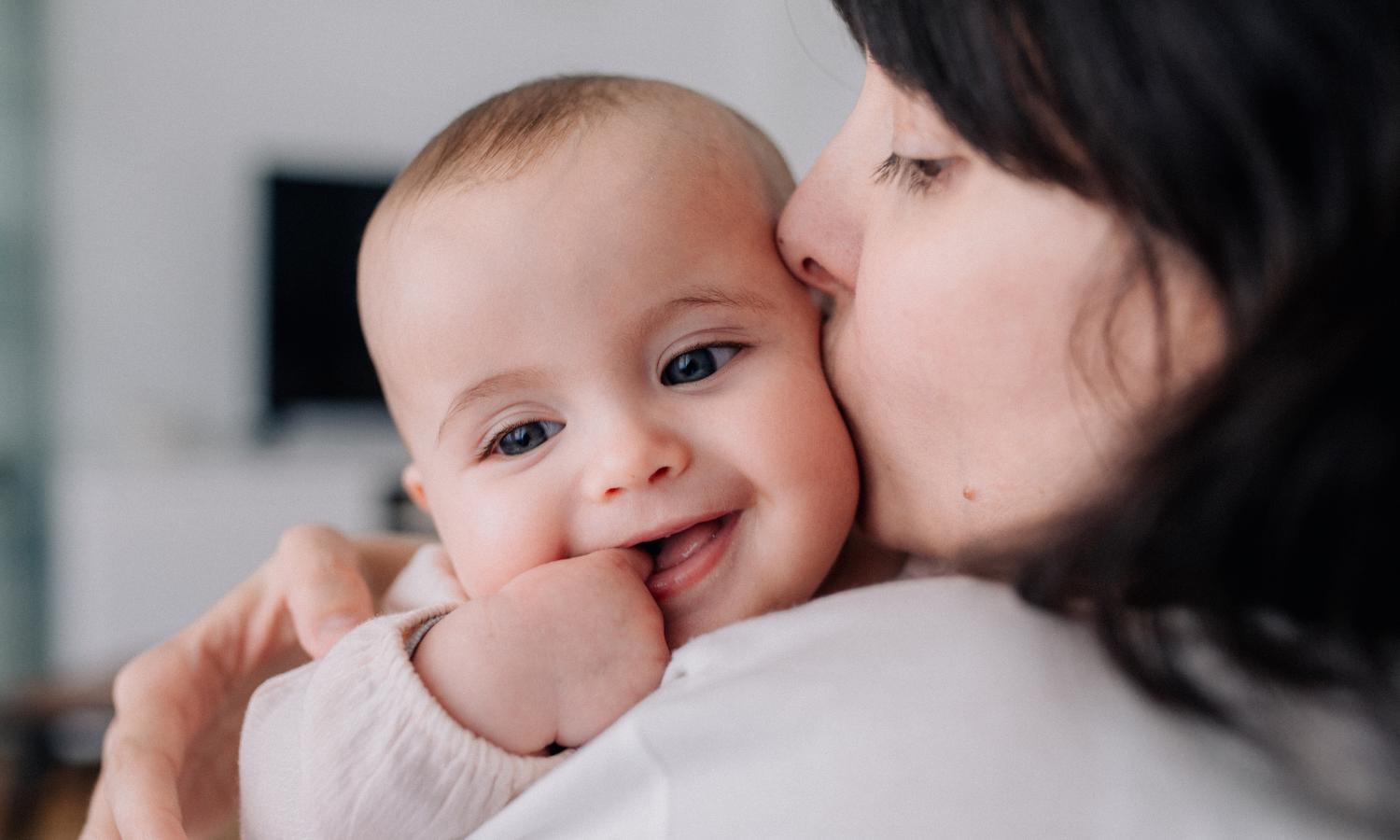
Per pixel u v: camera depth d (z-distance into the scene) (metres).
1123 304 0.43
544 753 0.60
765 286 0.72
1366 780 0.39
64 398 4.24
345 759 0.57
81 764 2.82
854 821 0.42
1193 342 0.42
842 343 0.65
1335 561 0.38
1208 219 0.39
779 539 0.67
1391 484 0.36
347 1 4.56
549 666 0.59
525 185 0.70
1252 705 0.40
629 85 0.80
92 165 4.24
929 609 0.48
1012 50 0.42
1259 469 0.37
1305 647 0.39
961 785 0.41
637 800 0.48
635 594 0.62
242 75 4.43
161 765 0.72
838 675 0.46
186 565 3.89
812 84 4.21
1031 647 0.45
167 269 4.37
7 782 2.76
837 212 0.63
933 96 0.45
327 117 4.57
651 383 0.69
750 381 0.69
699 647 0.53
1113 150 0.40
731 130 0.79
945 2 0.43
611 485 0.66
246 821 0.63
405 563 0.94
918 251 0.51
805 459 0.67
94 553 3.80
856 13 0.50
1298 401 0.36
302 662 0.87
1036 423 0.49
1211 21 0.36
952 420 0.53
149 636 3.85
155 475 3.87
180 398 4.44
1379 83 0.35
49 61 4.12
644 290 0.68
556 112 0.75
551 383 0.69
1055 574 0.44
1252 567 0.39
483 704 0.58
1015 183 0.46
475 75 4.79
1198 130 0.37
